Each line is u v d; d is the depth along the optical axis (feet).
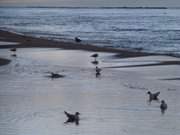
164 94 108.68
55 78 130.52
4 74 137.08
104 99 103.14
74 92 110.93
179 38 284.00
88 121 86.12
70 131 80.12
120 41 257.96
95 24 448.24
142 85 119.75
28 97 105.09
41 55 177.68
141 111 92.99
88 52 187.32
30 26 392.47
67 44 215.72
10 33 266.77
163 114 90.53
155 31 354.54
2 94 109.09
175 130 80.43
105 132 79.56
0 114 90.74
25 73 138.72
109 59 168.04
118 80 126.82
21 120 86.53
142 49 212.43
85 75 134.92
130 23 474.90
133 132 79.41
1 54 179.32
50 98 104.53
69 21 500.74
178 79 127.75
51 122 85.46
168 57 174.29
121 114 90.48
